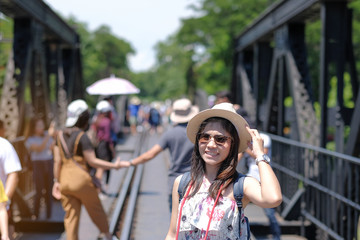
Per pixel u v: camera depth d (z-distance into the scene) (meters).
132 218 8.25
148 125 32.28
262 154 2.75
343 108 7.82
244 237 2.79
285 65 10.45
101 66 83.62
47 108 10.84
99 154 9.29
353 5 29.05
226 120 2.82
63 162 5.77
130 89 11.67
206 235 2.75
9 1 8.08
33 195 8.59
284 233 8.10
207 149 2.80
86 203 5.81
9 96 8.92
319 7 8.27
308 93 9.47
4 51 32.56
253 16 38.16
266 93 13.80
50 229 7.64
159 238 7.60
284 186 9.32
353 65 8.48
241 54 15.86
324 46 7.77
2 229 3.78
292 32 9.84
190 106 5.74
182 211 2.82
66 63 15.61
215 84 45.53
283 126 10.63
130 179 11.18
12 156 4.52
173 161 5.65
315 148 7.30
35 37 9.85
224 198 2.77
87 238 7.19
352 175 6.75
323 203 7.35
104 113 9.35
